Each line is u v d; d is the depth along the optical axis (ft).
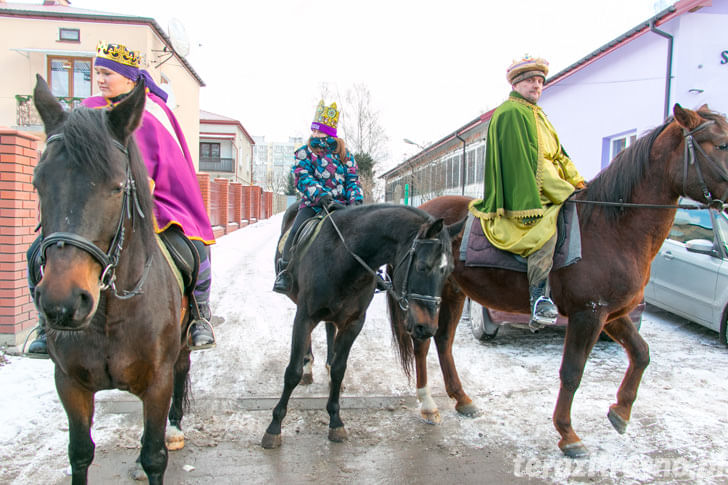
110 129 6.49
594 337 11.07
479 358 17.46
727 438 11.75
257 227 78.07
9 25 61.41
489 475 10.21
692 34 32.86
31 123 62.39
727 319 18.65
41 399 12.77
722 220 19.79
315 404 13.32
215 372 15.70
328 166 13.74
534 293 11.31
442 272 9.73
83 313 5.63
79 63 63.46
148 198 7.38
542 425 12.49
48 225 5.81
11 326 15.44
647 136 11.25
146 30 61.93
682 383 15.19
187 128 77.56
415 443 11.51
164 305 7.89
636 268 10.97
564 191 11.50
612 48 37.47
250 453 10.93
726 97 33.42
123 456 10.49
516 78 12.42
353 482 9.86
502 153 11.83
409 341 12.63
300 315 11.56
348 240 11.15
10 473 9.66
